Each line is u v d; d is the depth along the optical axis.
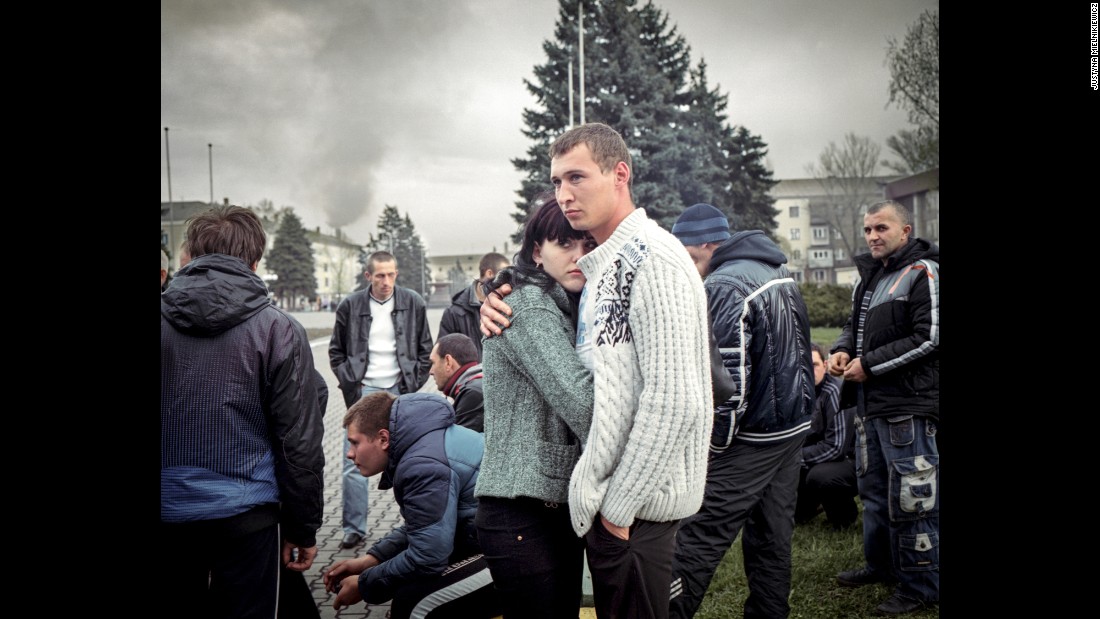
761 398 2.34
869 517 2.97
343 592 2.41
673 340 1.44
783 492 2.44
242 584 1.90
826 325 17.97
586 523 1.51
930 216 20.78
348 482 3.83
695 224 2.73
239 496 1.87
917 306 2.64
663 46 21.08
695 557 2.35
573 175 1.54
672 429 1.44
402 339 4.28
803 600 2.93
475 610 2.30
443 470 2.28
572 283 1.67
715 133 21.30
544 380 1.54
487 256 4.46
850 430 3.76
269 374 1.90
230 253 1.96
